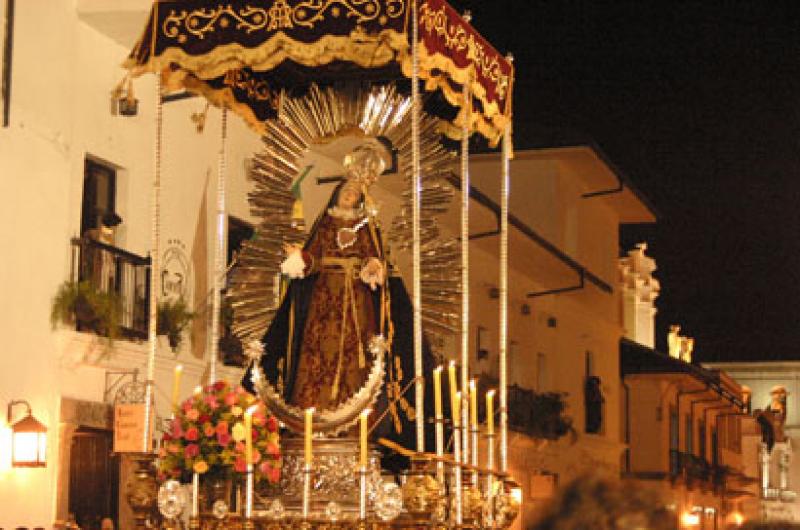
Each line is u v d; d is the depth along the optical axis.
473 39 12.23
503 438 13.02
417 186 11.16
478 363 31.83
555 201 38.34
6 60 16.36
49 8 17.31
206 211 20.62
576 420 40.41
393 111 12.80
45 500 16.77
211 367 13.28
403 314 12.54
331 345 12.20
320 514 11.30
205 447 11.11
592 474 5.92
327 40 11.11
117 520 18.36
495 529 12.51
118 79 18.70
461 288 12.44
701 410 56.94
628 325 55.69
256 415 11.29
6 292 16.22
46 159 17.09
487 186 38.38
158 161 12.10
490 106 12.62
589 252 41.97
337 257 12.41
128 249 18.80
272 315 12.88
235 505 12.06
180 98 19.19
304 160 21.58
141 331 18.58
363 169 12.62
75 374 17.50
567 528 5.75
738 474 60.25
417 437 11.05
